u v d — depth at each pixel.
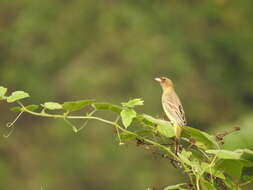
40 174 26.34
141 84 27.95
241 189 5.81
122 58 28.98
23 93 5.77
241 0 33.28
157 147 5.81
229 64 31.84
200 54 31.16
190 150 5.87
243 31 32.81
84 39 30.84
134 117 5.62
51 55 30.03
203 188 5.67
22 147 27.23
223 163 5.67
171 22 31.72
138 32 30.12
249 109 30.16
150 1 31.88
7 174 26.22
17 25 31.19
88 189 26.25
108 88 27.84
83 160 26.16
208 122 28.67
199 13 32.75
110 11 30.97
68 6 31.69
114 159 25.77
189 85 28.84
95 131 26.27
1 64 30.52
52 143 26.94
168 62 28.84
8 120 27.64
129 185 25.34
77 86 27.94
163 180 24.77
